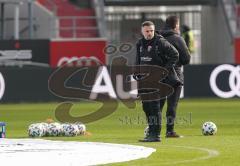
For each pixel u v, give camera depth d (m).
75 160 37.03
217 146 44.75
